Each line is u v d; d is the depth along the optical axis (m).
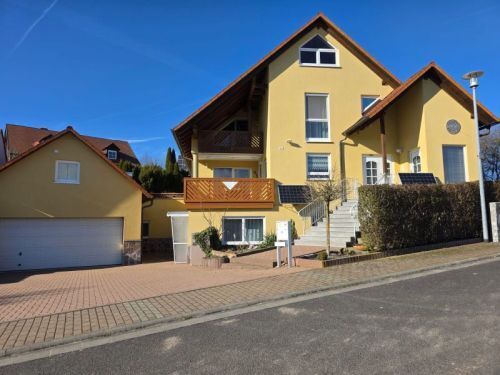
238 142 19.86
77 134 18.67
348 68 19.45
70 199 18.44
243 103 21.66
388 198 12.59
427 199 13.49
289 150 18.53
